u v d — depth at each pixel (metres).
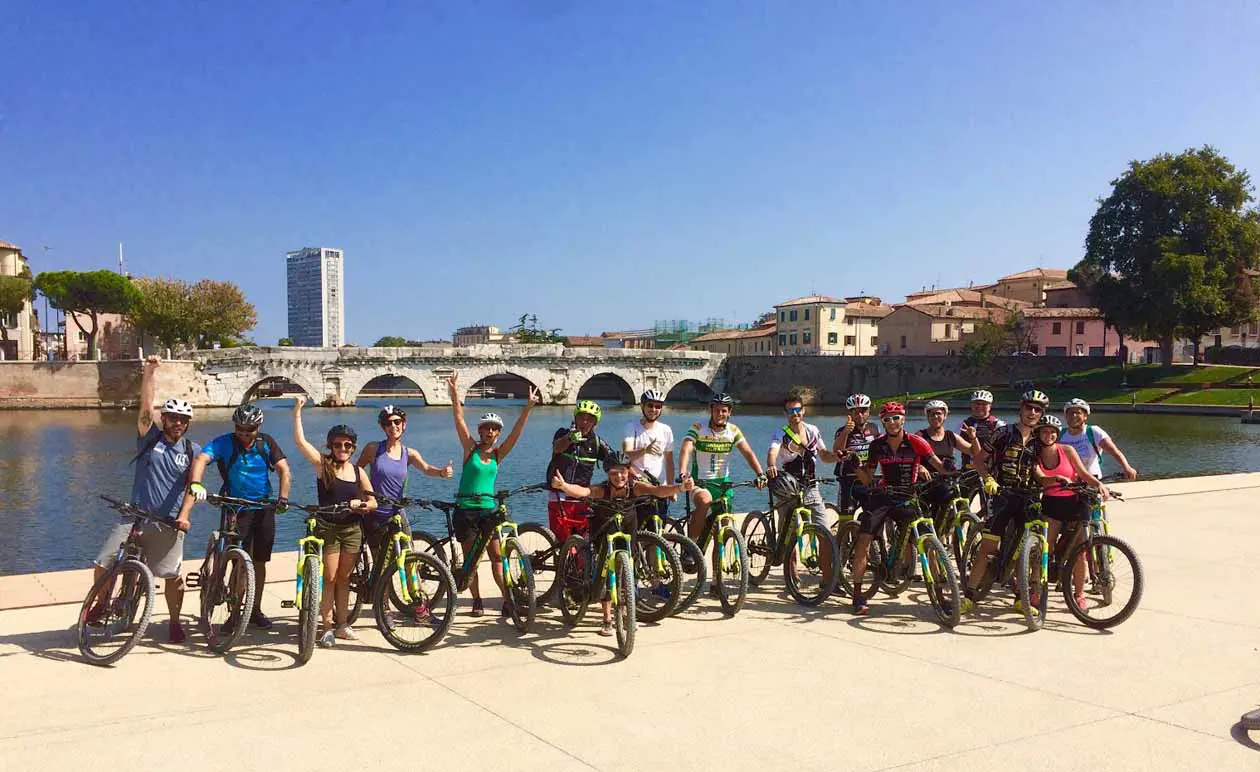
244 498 8.30
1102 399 79.94
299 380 88.06
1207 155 77.12
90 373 86.19
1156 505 16.97
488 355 94.81
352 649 8.09
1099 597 9.70
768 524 10.33
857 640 8.40
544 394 97.19
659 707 6.62
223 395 85.75
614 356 100.25
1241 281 76.81
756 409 97.31
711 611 9.50
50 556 24.17
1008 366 94.06
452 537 9.33
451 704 6.66
